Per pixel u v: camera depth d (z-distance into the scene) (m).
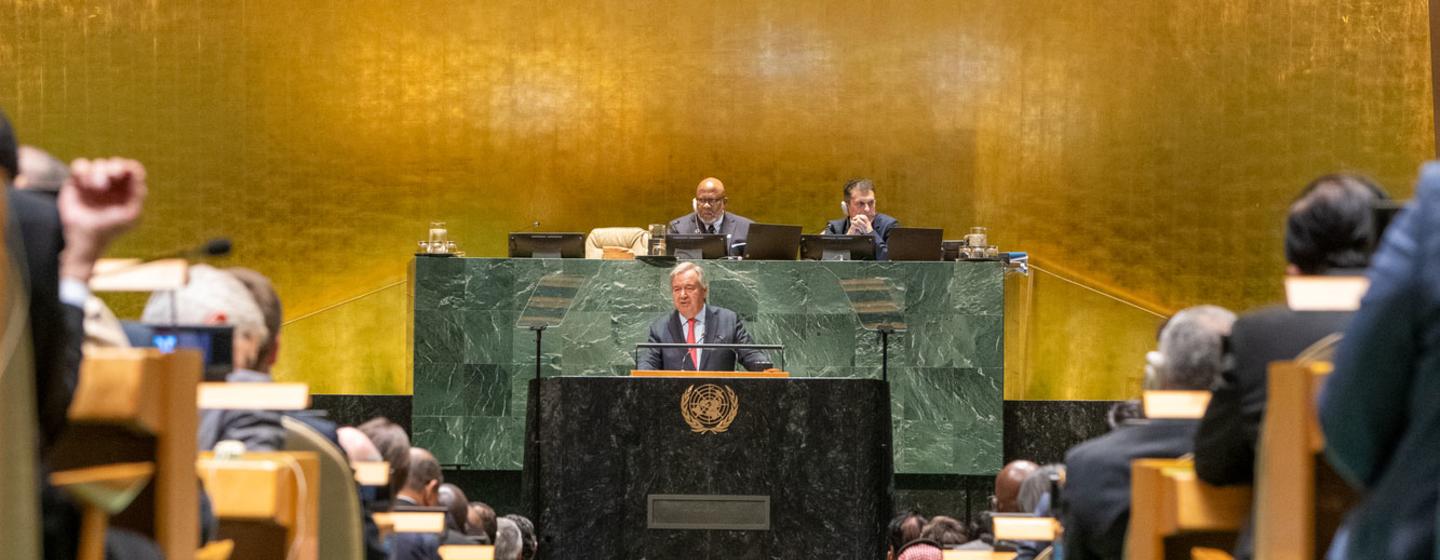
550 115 42.66
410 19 42.66
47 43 42.53
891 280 30.89
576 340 30.64
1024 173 42.19
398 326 42.25
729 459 22.81
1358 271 9.23
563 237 30.77
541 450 22.97
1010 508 16.62
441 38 42.62
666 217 42.53
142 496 7.62
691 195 42.59
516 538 18.92
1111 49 42.06
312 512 9.38
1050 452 37.69
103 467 7.33
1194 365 10.79
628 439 22.84
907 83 42.47
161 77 42.47
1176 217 41.88
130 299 41.03
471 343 30.61
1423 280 6.15
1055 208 42.09
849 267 30.92
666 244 31.00
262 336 10.68
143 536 7.63
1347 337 6.46
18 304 6.35
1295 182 41.78
